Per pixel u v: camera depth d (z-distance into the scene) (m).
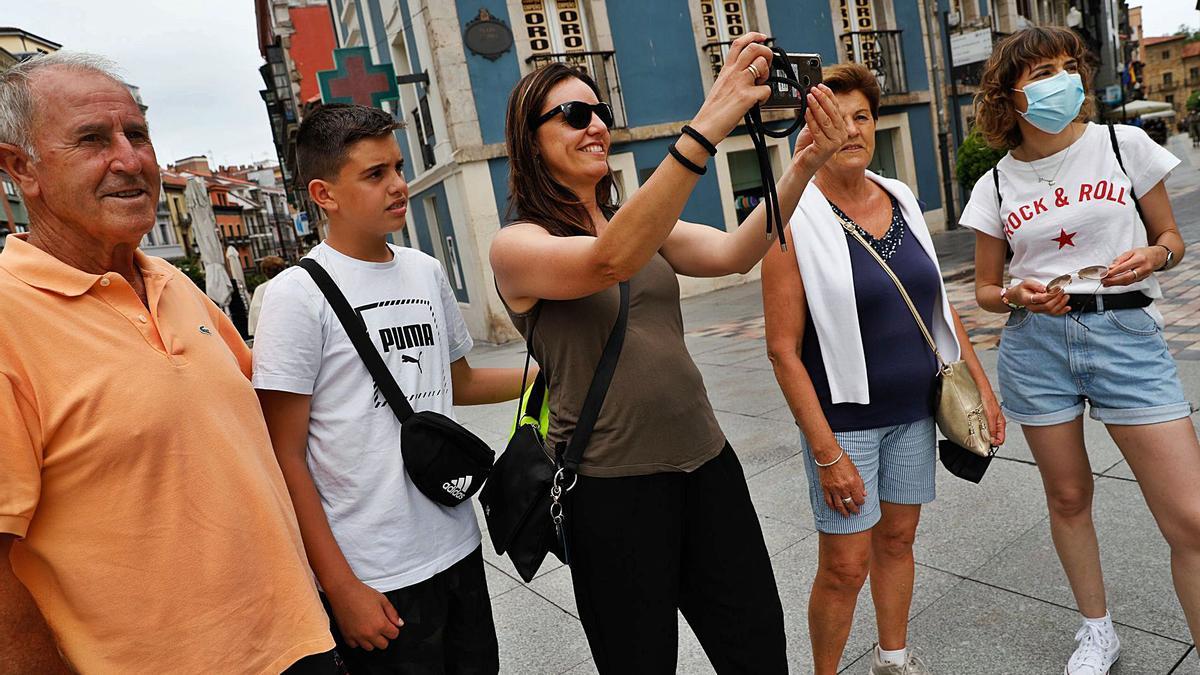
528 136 1.50
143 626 1.13
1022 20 18.08
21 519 1.02
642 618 1.49
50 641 1.05
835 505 1.78
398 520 1.58
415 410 1.64
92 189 1.17
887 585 1.96
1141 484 1.78
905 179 14.90
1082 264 1.85
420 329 1.68
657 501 1.49
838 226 1.79
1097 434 3.45
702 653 2.39
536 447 1.52
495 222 11.07
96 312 1.15
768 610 1.63
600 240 1.20
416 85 12.03
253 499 1.25
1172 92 87.06
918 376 1.82
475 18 10.73
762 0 12.85
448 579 1.68
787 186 1.47
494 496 1.57
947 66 15.66
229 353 1.38
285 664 1.25
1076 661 1.93
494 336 11.16
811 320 1.84
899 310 1.79
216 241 13.95
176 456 1.16
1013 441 3.54
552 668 2.42
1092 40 22.73
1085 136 1.84
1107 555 2.47
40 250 1.15
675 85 12.25
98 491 1.10
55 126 1.15
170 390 1.17
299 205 27.66
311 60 20.36
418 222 14.16
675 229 1.73
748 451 4.14
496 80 10.95
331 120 1.56
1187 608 1.73
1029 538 2.68
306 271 1.57
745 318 8.89
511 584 3.04
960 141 15.89
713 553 1.60
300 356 1.50
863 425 1.82
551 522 1.49
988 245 2.06
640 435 1.46
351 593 1.50
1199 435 3.24
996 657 2.11
